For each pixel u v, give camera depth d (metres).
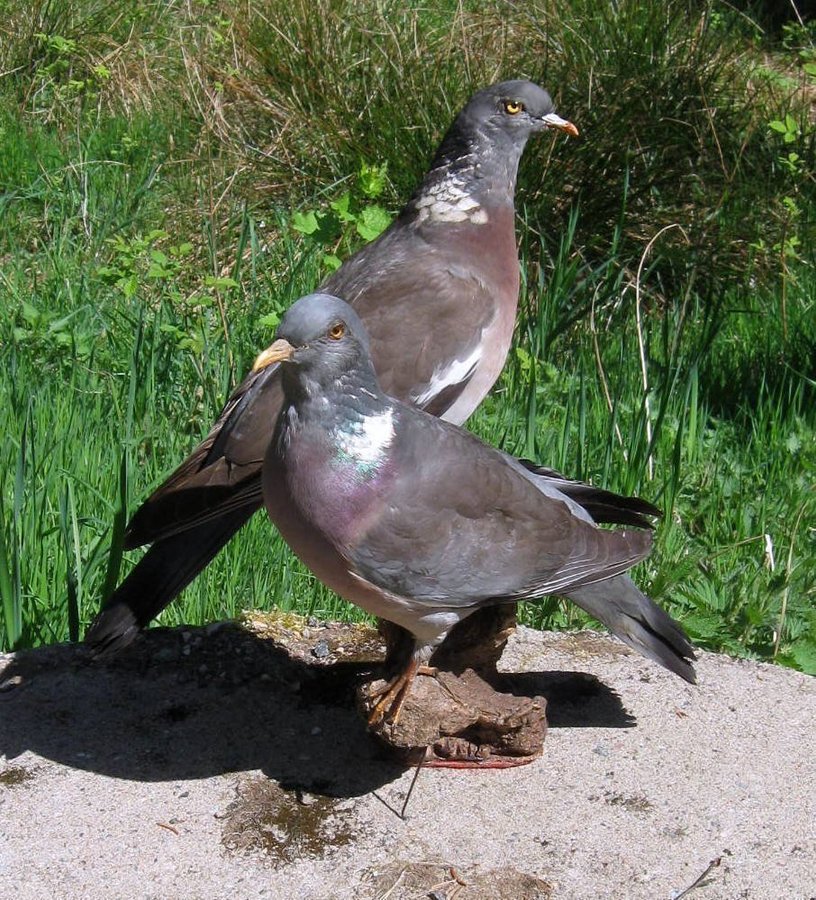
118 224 8.39
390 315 4.55
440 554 3.42
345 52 8.82
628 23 8.45
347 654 4.32
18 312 6.86
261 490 3.98
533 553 3.54
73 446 5.30
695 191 8.34
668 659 3.83
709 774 3.85
